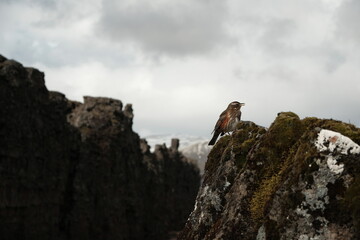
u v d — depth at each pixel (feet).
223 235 25.23
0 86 205.87
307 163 21.80
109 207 322.34
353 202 20.12
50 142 252.62
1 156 204.23
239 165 28.48
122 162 352.08
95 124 329.31
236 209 25.26
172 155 598.34
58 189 261.65
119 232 333.62
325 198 20.85
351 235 19.84
